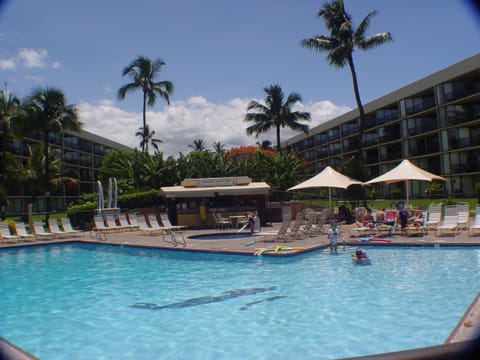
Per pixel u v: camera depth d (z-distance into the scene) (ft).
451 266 34.09
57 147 173.68
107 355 18.40
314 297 26.68
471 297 24.75
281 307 24.84
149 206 88.43
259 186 76.95
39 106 98.43
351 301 25.25
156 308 25.96
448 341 14.97
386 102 158.10
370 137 176.76
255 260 41.91
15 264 45.88
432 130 137.90
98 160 216.13
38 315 25.20
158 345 19.44
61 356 18.44
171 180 110.93
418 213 55.93
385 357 5.50
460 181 126.72
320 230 58.85
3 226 63.52
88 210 78.54
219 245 49.75
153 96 136.77
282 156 116.98
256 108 150.82
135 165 111.45
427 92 140.97
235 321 22.63
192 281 33.58
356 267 35.91
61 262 46.75
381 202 90.22
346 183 63.72
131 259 47.47
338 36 96.48
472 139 124.26
